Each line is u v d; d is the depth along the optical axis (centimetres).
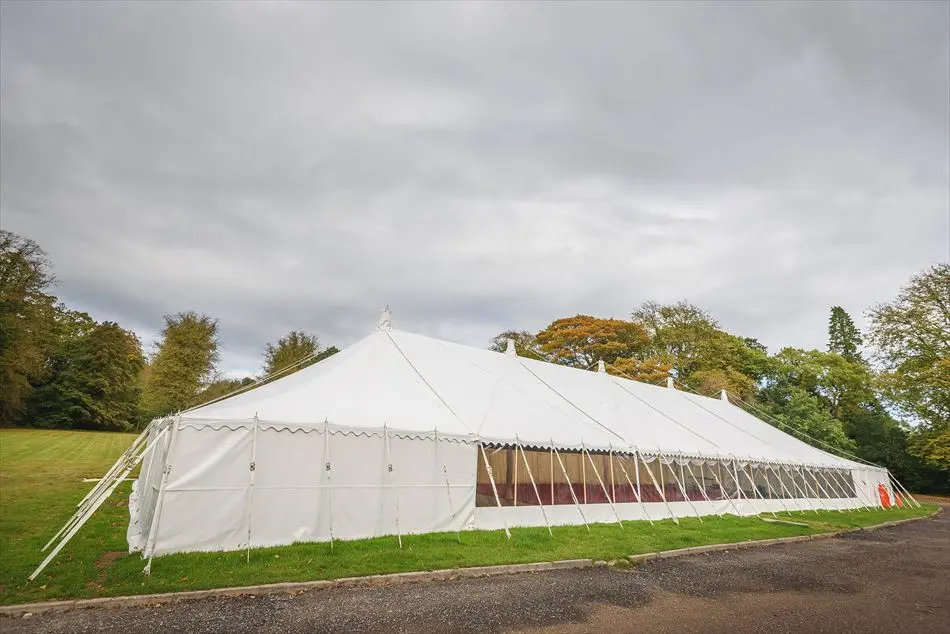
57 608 553
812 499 2012
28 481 1714
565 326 4403
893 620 637
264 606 591
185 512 802
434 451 1093
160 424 974
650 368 3934
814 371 4225
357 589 675
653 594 724
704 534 1222
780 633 571
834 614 655
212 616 552
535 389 1647
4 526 983
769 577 861
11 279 3775
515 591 703
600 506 1346
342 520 942
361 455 995
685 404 2248
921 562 1064
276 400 1027
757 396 4222
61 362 4581
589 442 1345
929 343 3300
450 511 1085
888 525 1750
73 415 4406
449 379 1430
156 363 3572
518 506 1204
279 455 906
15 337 3700
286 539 878
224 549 819
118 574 669
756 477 1848
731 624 598
